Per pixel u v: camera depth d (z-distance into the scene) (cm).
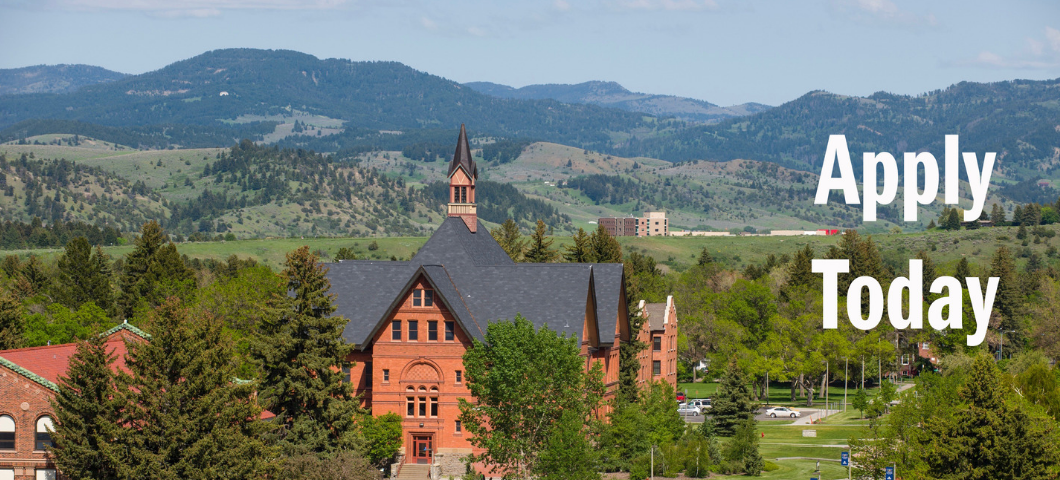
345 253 19038
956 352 17825
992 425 6875
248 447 6700
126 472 6316
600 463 10038
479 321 10256
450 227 11388
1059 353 17488
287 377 8694
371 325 10375
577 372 7838
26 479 6950
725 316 18875
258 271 15525
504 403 7731
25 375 6969
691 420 14775
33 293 16488
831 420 15200
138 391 7200
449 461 9819
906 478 7456
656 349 15388
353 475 7988
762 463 10619
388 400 9962
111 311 16338
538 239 17088
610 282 11431
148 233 17088
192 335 6731
